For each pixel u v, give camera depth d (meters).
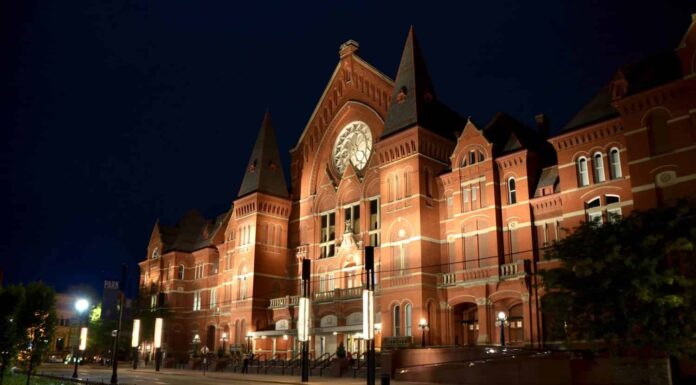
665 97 38.97
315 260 69.88
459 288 51.22
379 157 59.16
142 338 87.38
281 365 59.34
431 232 54.31
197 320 86.38
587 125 45.06
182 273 91.12
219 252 83.12
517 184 49.94
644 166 39.34
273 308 70.94
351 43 71.06
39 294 37.09
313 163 74.25
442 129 59.12
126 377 52.16
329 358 55.31
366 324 34.22
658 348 28.81
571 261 31.45
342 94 71.56
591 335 30.86
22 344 35.66
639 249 29.94
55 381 41.53
